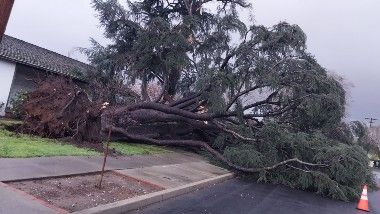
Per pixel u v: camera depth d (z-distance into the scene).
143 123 20.23
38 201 6.46
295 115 18.30
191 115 18.73
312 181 14.88
